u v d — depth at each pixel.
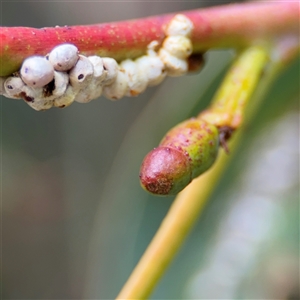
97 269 0.20
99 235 0.21
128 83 0.12
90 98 0.12
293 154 0.20
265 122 0.20
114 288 0.19
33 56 0.11
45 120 0.40
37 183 0.43
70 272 0.46
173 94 0.19
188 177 0.11
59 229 0.46
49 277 0.46
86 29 0.11
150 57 0.12
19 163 0.40
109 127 0.41
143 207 0.19
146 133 0.19
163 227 0.14
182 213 0.14
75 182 0.43
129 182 0.19
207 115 0.12
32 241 0.46
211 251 0.20
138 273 0.13
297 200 0.20
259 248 0.20
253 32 0.13
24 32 0.11
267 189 0.20
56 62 0.11
